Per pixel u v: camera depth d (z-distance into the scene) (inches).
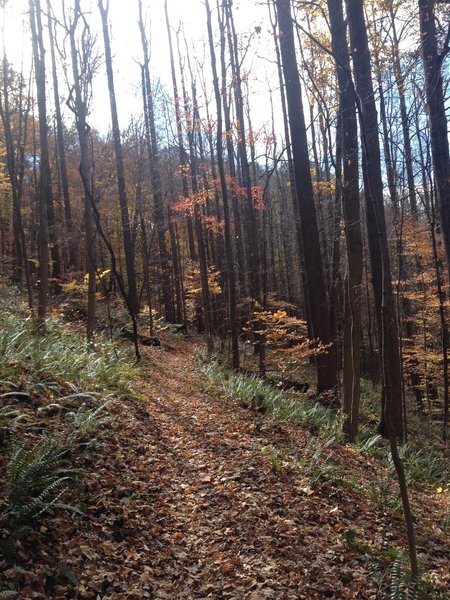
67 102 484.7
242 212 1016.9
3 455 197.9
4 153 896.9
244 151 716.7
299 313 1309.1
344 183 399.9
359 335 412.5
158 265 1105.4
